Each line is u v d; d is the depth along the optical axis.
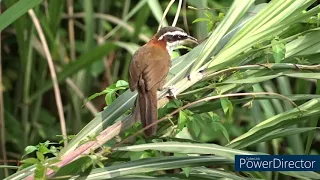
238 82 7.62
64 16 14.66
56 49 13.31
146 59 7.86
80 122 14.11
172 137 7.77
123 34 15.67
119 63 16.02
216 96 7.35
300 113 7.80
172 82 8.02
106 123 7.71
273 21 7.76
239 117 14.64
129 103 7.87
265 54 8.08
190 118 7.42
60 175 6.83
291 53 8.21
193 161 7.30
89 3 13.58
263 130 7.99
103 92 8.15
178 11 8.76
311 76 7.57
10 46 16.08
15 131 13.98
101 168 7.30
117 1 16.28
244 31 7.74
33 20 12.05
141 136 7.75
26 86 13.05
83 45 16.23
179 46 8.60
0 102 12.77
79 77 14.16
